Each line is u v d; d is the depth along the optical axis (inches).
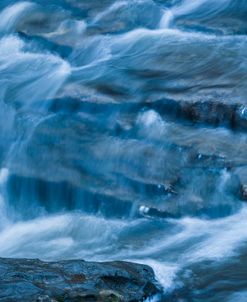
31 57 779.4
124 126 604.4
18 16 856.9
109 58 737.6
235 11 812.6
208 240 482.3
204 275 435.5
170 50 727.7
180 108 604.7
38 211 559.2
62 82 692.7
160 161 558.9
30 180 578.2
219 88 625.6
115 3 856.9
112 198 534.6
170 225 505.4
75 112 640.4
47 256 485.4
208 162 544.1
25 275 396.8
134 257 466.9
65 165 580.7
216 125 591.5
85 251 486.0
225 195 521.7
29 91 697.0
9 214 564.1
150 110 616.1
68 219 534.6
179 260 456.4
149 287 409.7
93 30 800.3
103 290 391.2
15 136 631.8
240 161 540.7
